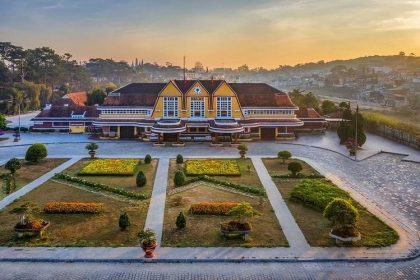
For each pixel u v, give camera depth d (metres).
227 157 54.03
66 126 77.88
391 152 57.19
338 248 25.44
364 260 23.97
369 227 28.70
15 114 115.81
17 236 26.86
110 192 37.44
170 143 64.94
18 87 123.50
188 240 26.61
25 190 37.91
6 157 54.16
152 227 28.83
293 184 40.38
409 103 129.62
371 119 78.75
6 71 142.00
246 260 23.91
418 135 62.34
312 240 26.61
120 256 24.25
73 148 60.94
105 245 25.77
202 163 48.84
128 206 33.56
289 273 22.61
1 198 35.41
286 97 74.19
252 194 37.00
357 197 36.16
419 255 24.59
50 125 78.12
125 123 69.06
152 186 39.56
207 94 70.00
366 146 62.09
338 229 26.64
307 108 79.69
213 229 28.45
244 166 48.31
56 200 34.97
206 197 36.09
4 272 22.55
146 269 22.98
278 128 70.88
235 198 35.81
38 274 22.36
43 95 136.75
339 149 59.94
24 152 57.88
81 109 79.88
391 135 68.44
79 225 29.11
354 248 25.42
